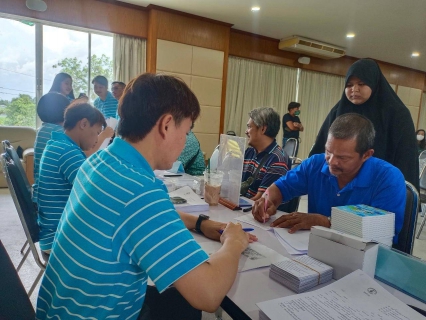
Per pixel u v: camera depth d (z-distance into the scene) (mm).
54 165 1491
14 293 585
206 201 1503
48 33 4465
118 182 608
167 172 2236
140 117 675
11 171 1299
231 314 686
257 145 1901
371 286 717
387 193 1104
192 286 586
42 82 4551
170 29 4812
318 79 6914
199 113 750
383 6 4152
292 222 1169
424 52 6289
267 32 5695
